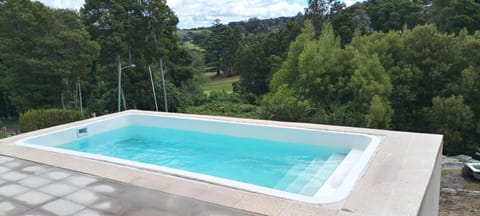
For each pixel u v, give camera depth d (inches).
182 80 1142.3
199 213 79.0
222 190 90.7
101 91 976.3
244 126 185.0
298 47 570.6
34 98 842.2
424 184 86.4
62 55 825.5
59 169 114.3
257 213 77.2
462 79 515.5
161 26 943.7
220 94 1176.8
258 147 180.4
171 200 86.6
